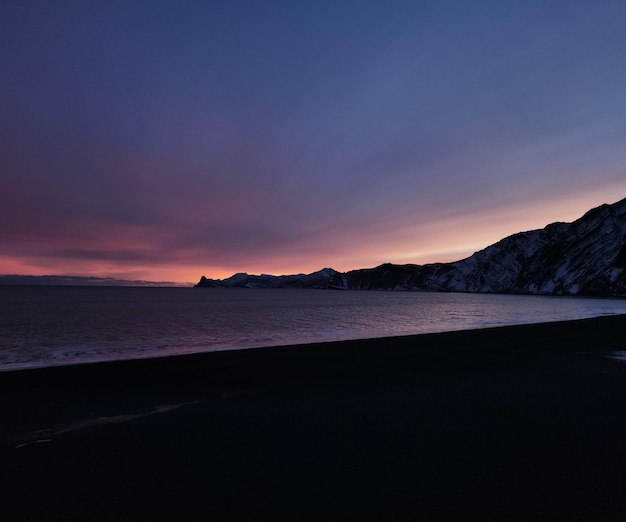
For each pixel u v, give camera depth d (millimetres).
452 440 5562
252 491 4059
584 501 3859
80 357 14734
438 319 36656
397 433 5855
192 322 31078
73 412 6961
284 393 8367
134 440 5582
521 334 20125
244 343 18969
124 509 3699
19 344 18125
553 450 5191
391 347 15273
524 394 8250
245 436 5738
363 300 95625
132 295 114062
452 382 9398
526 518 3535
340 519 3521
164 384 9188
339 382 9398
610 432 5910
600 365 11711
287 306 59906
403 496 3947
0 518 3523
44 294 109062
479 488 4125
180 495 3977
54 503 3805
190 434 5832
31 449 5230
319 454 5059
